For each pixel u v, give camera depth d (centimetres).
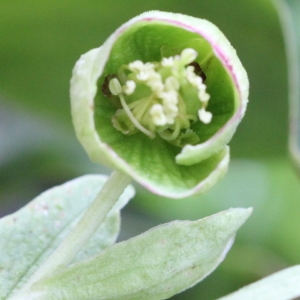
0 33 23
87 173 28
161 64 16
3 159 27
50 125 27
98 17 23
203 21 16
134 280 17
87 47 24
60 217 19
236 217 17
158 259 17
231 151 25
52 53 24
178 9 23
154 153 16
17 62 24
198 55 16
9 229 18
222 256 17
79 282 16
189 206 28
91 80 15
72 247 17
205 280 26
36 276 17
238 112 16
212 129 16
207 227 17
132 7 23
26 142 28
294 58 22
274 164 29
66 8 22
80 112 15
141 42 16
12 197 27
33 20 23
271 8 22
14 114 28
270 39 23
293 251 28
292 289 16
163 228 17
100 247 18
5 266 18
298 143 22
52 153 28
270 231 29
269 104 24
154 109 16
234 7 22
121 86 16
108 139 16
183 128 16
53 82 25
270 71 23
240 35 23
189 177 16
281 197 30
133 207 28
